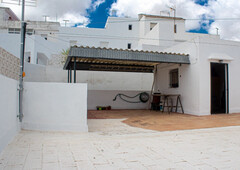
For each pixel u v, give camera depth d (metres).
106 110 12.39
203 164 3.26
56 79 14.09
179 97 10.41
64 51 19.23
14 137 4.89
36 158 3.48
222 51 9.51
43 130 5.76
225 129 6.09
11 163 3.22
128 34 24.53
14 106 5.03
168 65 11.53
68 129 5.80
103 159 3.50
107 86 14.95
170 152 3.91
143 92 13.62
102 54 8.05
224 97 9.77
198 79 9.01
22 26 5.93
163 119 8.22
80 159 3.48
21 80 5.67
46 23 25.08
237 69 9.80
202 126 6.52
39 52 17.50
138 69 13.23
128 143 4.62
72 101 5.87
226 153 3.84
